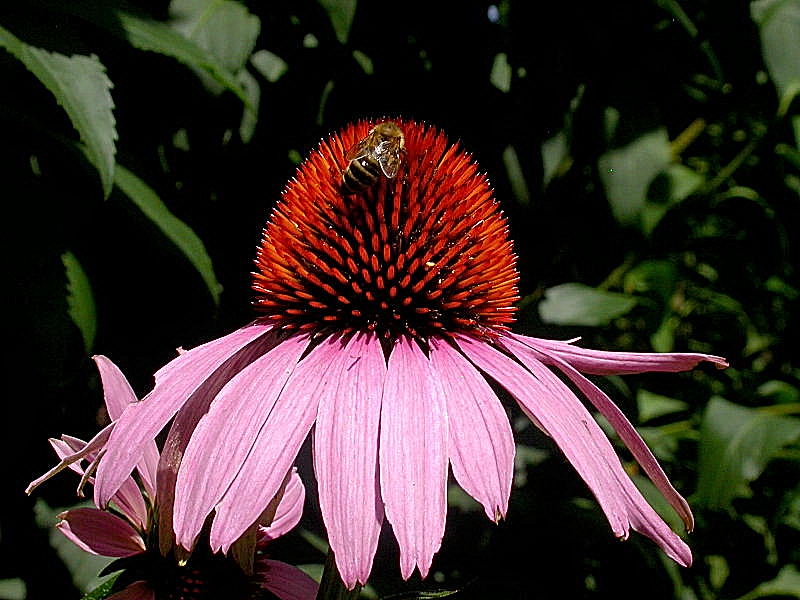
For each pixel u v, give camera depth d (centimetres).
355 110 28
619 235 30
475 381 15
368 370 15
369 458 14
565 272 32
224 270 27
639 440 16
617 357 17
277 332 16
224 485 14
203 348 16
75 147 22
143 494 17
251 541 15
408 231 17
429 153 17
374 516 13
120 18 20
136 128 26
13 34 19
